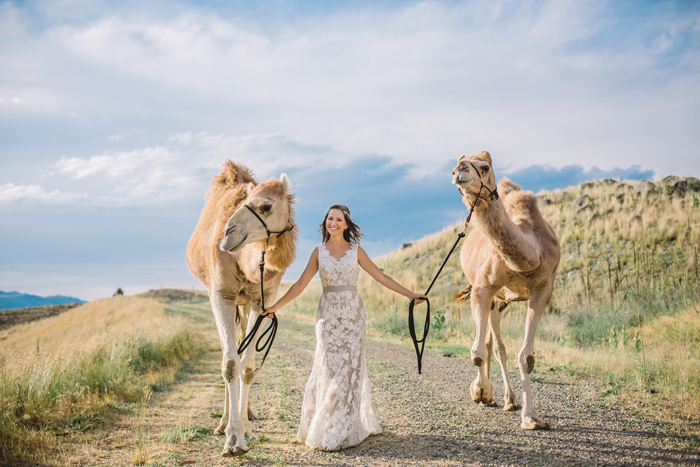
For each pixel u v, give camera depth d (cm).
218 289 477
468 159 493
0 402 496
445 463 388
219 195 555
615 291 1465
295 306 2695
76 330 2352
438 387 711
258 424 537
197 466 395
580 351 959
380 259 3203
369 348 1186
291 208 483
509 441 446
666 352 798
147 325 1414
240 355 449
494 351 598
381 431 481
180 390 749
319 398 452
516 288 562
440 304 1919
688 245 1628
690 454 394
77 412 559
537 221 573
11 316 4338
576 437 450
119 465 403
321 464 389
